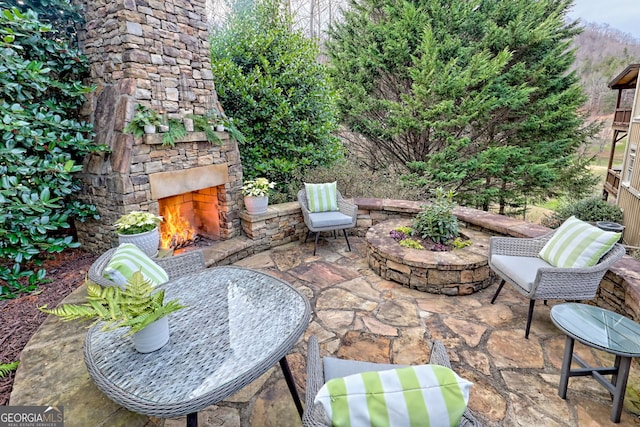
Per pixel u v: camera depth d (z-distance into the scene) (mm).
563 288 2264
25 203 2639
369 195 5438
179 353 1351
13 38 2592
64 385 1592
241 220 4211
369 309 2785
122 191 3041
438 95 7391
